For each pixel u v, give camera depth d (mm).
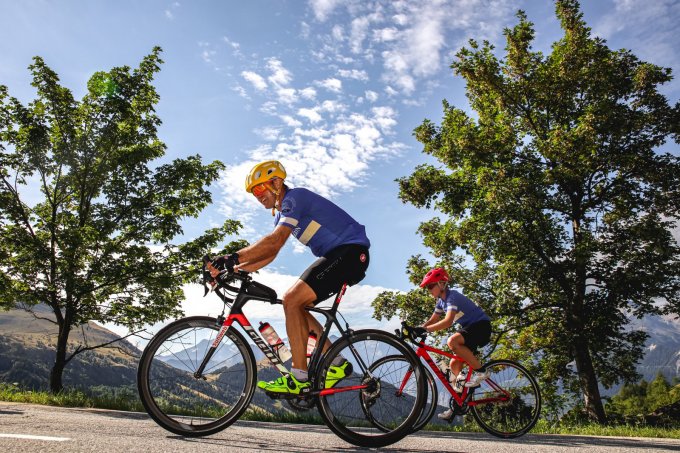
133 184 16406
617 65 18641
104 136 15805
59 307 15164
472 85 20984
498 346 20484
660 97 18344
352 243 3318
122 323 15852
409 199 20922
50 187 16266
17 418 3777
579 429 9250
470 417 5918
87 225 15047
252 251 3207
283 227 3256
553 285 18578
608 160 18484
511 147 20047
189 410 3074
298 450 2750
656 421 13703
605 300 18016
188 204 16922
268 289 3275
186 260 15961
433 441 3648
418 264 21219
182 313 16406
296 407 3154
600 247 18016
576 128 17984
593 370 18422
